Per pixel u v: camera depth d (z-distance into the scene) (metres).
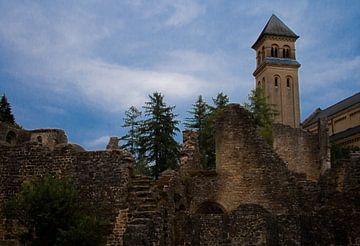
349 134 84.25
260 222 25.58
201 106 59.50
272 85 127.94
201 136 53.19
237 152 34.22
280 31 132.62
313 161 49.53
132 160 26.86
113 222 25.44
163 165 50.47
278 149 49.09
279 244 25.62
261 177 33.34
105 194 25.98
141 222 22.95
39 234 22.92
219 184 33.81
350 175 29.84
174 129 52.25
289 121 126.25
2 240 26.16
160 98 52.75
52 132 38.75
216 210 33.88
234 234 25.77
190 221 26.59
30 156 27.34
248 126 34.50
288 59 130.88
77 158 26.81
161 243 24.42
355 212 26.41
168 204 26.91
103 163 26.45
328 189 30.20
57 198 23.02
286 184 32.56
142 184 26.19
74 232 22.02
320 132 49.97
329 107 111.00
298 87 129.12
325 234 25.92
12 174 27.33
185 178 32.97
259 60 135.88
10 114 77.44
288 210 32.03
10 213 23.47
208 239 26.08
